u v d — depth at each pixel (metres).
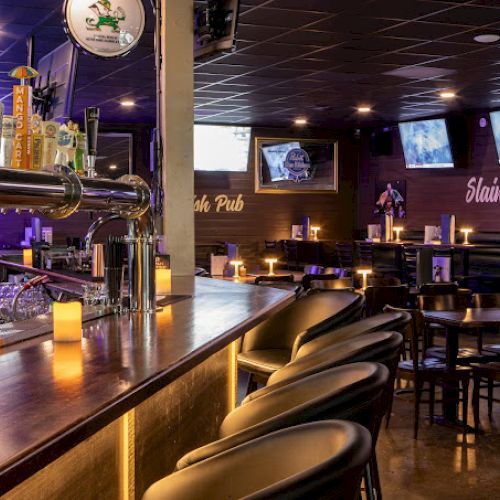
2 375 1.81
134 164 15.38
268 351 4.09
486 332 10.28
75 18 4.71
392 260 14.45
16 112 2.36
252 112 14.25
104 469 1.91
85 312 2.90
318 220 16.70
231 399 3.61
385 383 1.70
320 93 12.16
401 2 7.25
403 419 5.85
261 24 8.05
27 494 1.48
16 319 3.21
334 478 1.13
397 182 15.80
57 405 1.52
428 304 6.18
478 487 4.40
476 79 10.97
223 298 3.60
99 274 4.38
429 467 4.74
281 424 1.65
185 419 2.74
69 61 4.79
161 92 5.36
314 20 7.91
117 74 10.42
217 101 12.96
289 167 16.45
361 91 11.98
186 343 2.28
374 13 7.66
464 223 14.33
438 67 10.15
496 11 7.57
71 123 3.01
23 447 1.24
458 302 6.28
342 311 3.51
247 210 16.25
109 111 13.88
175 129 5.27
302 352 3.08
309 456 1.41
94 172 2.85
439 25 8.10
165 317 2.89
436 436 5.40
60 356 2.06
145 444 2.25
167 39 5.25
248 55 9.46
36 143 2.39
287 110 13.99
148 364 1.95
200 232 15.99
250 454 1.50
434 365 5.54
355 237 16.84
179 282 4.52
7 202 1.95
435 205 14.97
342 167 16.81
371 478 2.47
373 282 8.72
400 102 13.04
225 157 15.96
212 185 15.99
